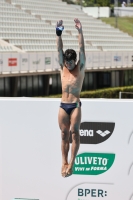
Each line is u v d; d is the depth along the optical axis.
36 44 121.19
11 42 116.12
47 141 25.66
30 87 104.94
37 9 150.50
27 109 25.62
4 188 26.02
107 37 155.88
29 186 25.92
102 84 128.38
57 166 25.69
